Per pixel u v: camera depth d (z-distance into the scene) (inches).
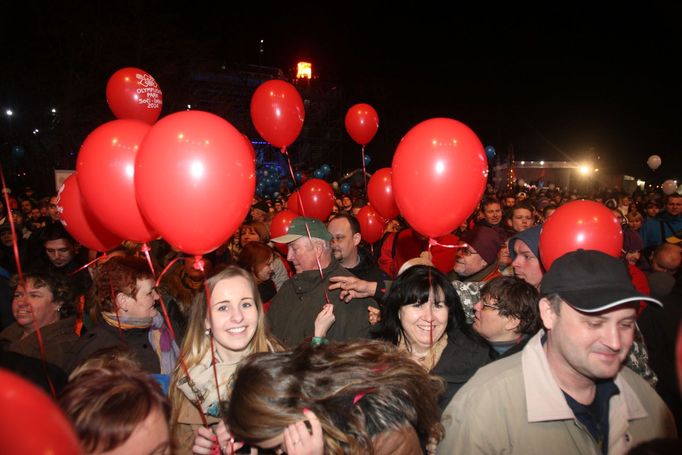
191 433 85.3
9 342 104.1
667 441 45.6
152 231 86.1
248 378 58.1
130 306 98.7
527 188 849.5
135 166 72.2
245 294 87.4
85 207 101.2
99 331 98.1
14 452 27.4
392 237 221.3
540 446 64.4
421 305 93.4
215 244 77.6
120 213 82.0
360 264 159.8
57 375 74.0
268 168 715.4
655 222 257.8
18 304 106.3
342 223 154.9
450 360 90.4
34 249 209.6
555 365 65.8
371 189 175.9
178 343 110.6
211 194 69.9
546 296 65.5
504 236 161.9
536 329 90.0
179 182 68.7
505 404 67.0
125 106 127.3
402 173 89.8
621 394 67.3
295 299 128.3
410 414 55.8
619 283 60.3
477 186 88.7
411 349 97.5
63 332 107.3
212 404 82.0
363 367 59.6
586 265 62.4
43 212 284.8
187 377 82.3
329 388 56.7
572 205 95.7
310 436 52.2
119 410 50.6
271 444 56.8
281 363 60.0
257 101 146.7
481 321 93.9
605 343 59.4
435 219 90.7
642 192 611.8
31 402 29.5
